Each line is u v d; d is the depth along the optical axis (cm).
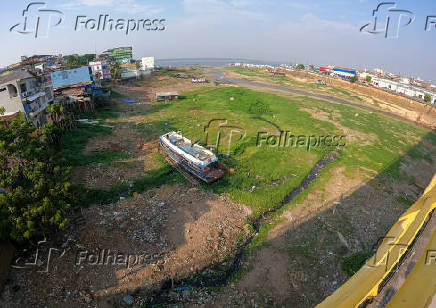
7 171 1845
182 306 1631
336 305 945
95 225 2120
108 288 1680
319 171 3347
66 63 9069
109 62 10625
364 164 3494
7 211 1577
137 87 8212
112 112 5191
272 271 1900
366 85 9725
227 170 3064
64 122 3766
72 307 1546
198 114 5353
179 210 2416
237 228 2295
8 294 1534
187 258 1958
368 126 5103
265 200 2642
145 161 3244
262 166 3312
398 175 3294
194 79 10062
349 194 2839
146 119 4878
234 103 6297
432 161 3881
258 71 14738
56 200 1766
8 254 1680
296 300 1702
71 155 3123
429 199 1438
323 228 2325
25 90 3384
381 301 955
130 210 2355
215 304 1655
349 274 1888
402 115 6650
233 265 1959
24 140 2042
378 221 2442
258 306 1653
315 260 2005
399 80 10475
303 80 11450
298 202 2661
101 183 2705
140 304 1631
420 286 959
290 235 2239
